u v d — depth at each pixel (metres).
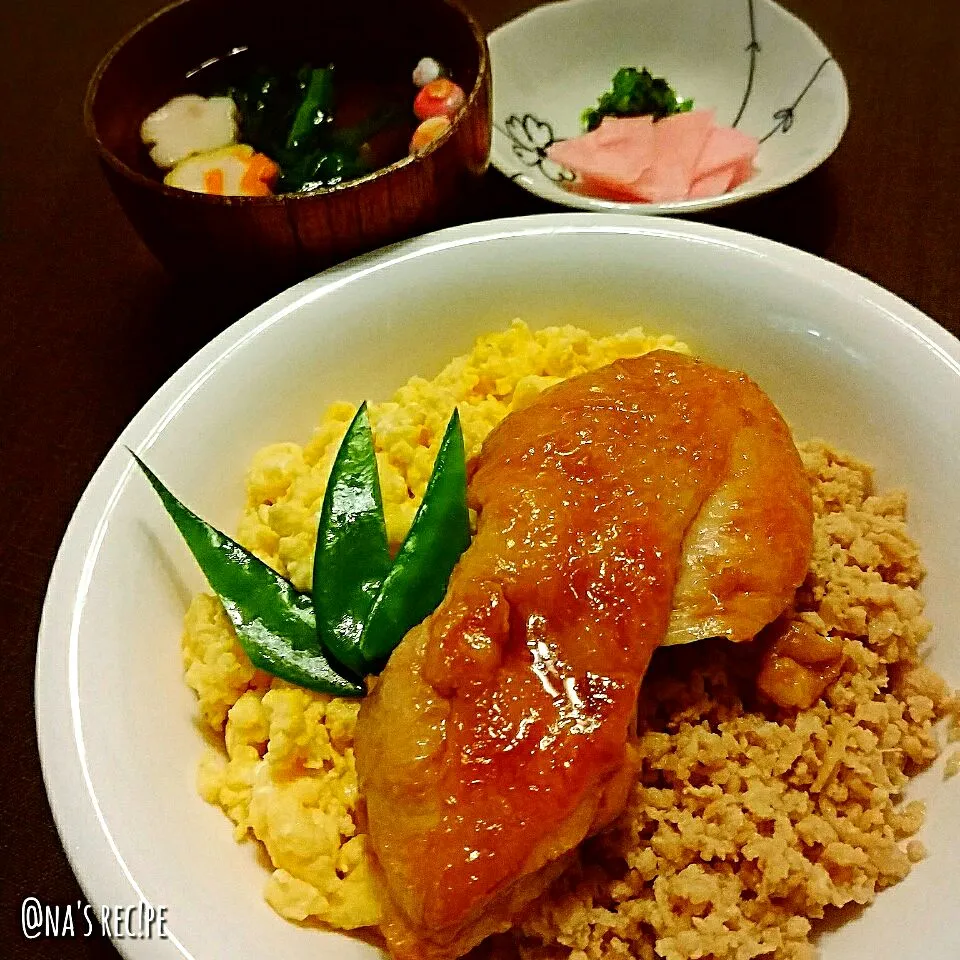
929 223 0.35
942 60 0.40
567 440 0.24
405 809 0.21
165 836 0.22
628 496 0.23
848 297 0.28
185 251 0.30
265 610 0.25
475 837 0.21
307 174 0.33
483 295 0.30
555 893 0.23
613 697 0.22
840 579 0.25
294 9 0.34
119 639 0.24
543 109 0.41
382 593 0.25
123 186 0.29
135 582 0.25
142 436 0.27
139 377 0.33
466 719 0.22
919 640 0.25
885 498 0.27
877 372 0.27
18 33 0.46
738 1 0.40
